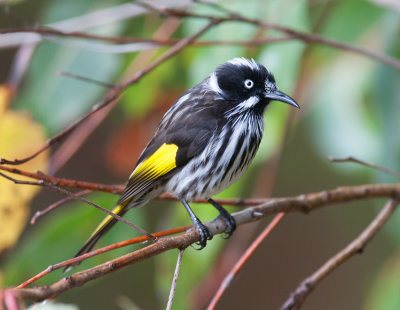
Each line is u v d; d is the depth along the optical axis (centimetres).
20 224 928
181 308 976
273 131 987
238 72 955
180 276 979
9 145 961
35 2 1529
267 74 959
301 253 1697
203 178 946
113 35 1112
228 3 1027
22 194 927
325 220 1720
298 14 1007
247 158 970
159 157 941
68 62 1086
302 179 1669
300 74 1143
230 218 902
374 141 1127
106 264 626
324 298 1692
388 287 1038
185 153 936
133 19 1201
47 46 1088
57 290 577
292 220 1725
